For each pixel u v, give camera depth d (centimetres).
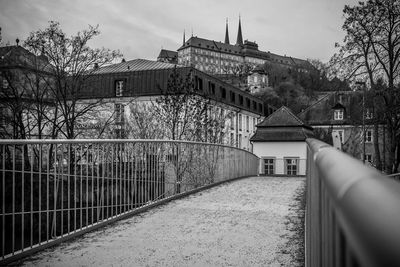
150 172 955
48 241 588
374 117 3294
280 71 14062
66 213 848
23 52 2689
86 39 2755
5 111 2655
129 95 4422
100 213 774
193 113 2423
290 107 10775
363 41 3178
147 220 778
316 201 202
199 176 1277
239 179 1723
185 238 640
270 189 1248
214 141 2638
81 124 2883
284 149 5266
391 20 3092
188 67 4834
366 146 5000
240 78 14862
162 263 516
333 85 3434
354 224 48
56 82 2786
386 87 3147
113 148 777
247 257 538
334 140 1080
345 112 6238
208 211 867
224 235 657
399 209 41
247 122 6962
